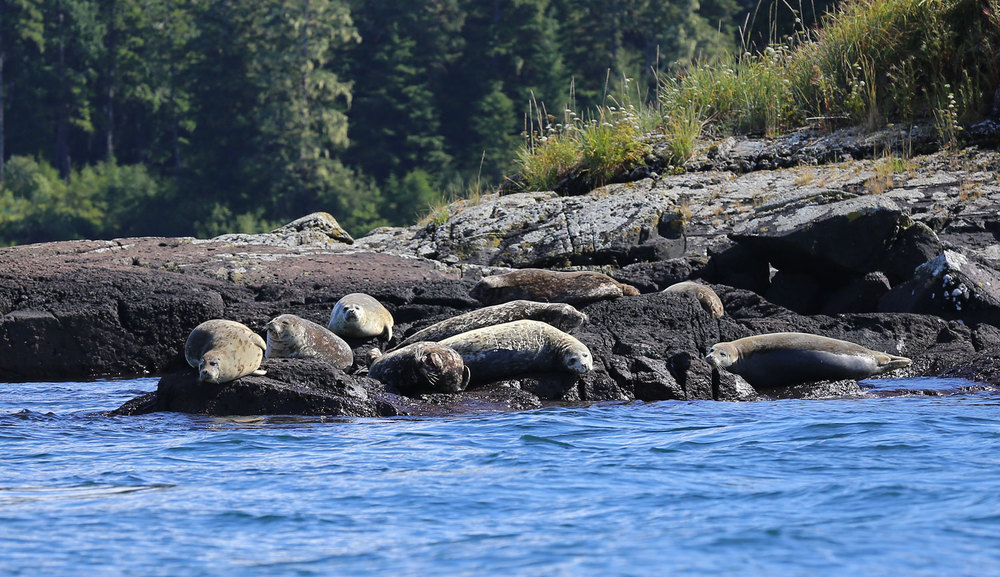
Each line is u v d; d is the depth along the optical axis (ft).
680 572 65.26
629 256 230.27
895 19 285.64
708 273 206.28
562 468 94.38
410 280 205.57
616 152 275.80
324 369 130.93
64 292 195.72
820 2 394.73
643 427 114.11
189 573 67.67
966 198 228.63
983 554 66.95
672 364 141.49
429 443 107.04
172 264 219.41
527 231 243.40
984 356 150.30
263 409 126.31
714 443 103.81
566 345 137.39
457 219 253.65
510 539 73.41
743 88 294.46
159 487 89.51
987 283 175.22
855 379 143.13
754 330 161.17
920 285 177.47
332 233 267.18
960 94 265.13
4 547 72.79
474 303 189.37
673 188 252.83
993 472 87.66
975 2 270.46
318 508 82.28
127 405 131.85
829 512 77.51
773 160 266.36
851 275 194.90
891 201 195.52
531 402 131.75
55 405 147.33
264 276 212.43
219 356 126.11
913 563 65.62
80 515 80.59
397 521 78.69
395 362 133.69
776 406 127.75
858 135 266.77
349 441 108.88
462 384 135.85
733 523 75.25
